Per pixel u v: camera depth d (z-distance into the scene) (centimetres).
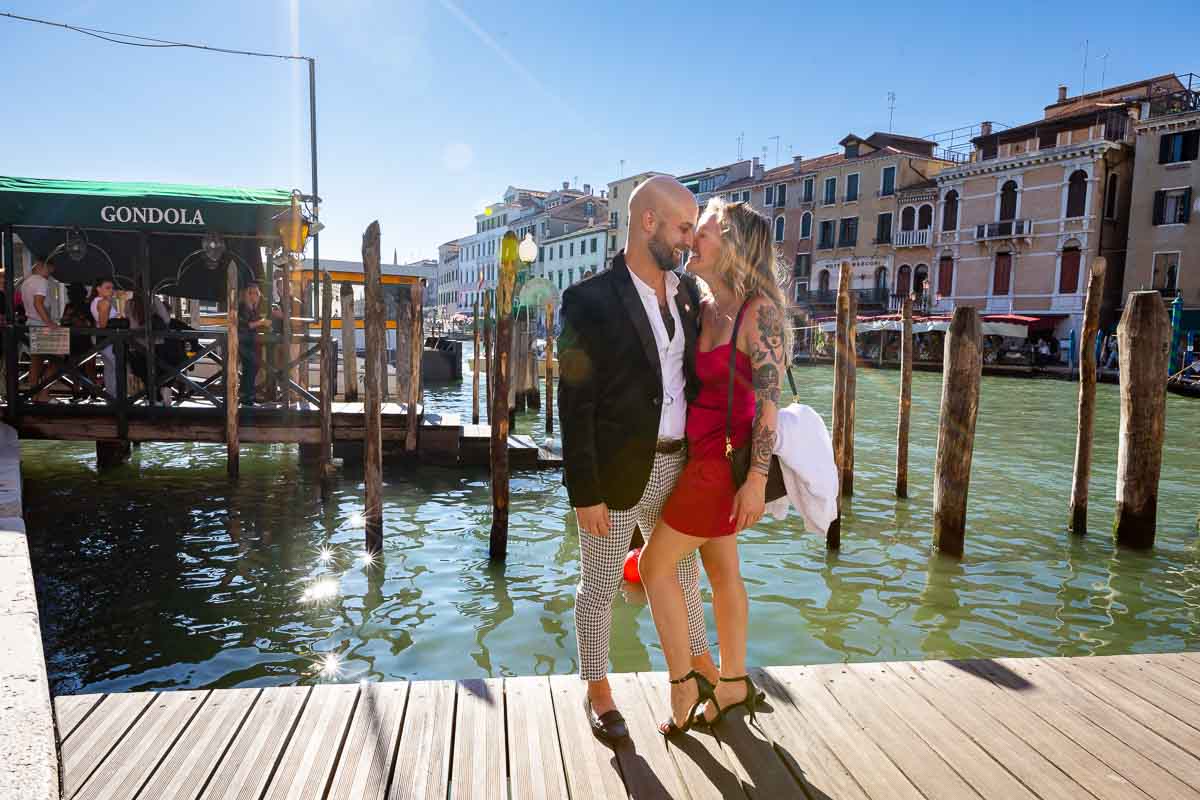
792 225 4791
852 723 246
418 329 1058
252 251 1002
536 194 8319
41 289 805
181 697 251
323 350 789
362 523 713
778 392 216
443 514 752
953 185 3862
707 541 234
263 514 739
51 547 630
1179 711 255
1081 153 3338
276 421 826
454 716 245
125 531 677
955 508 606
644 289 221
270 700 251
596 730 235
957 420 600
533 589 543
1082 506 671
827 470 234
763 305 215
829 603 512
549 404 1436
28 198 759
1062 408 1836
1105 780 216
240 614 494
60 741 223
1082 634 468
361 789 206
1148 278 3164
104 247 948
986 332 3266
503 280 594
